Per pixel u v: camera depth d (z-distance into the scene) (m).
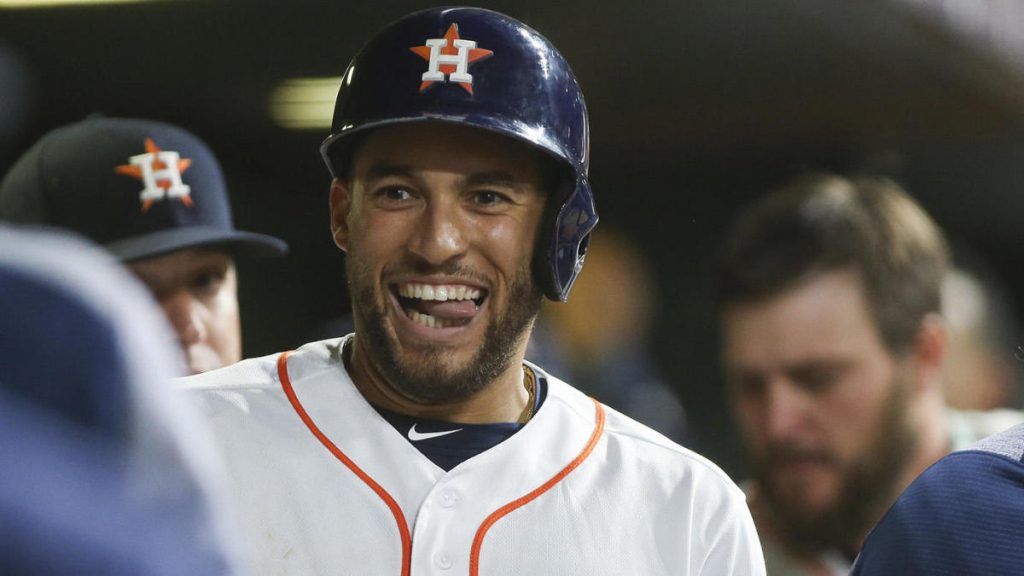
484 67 7.32
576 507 7.43
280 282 29.19
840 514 9.21
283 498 7.17
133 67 23.03
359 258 7.38
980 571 5.91
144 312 3.39
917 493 6.26
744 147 29.12
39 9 21.12
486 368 7.44
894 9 21.73
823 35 22.72
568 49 23.09
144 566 3.10
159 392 3.32
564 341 17.81
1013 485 6.04
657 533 7.50
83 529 3.02
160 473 3.26
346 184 7.77
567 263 7.56
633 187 31.16
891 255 8.72
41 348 3.14
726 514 7.73
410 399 7.54
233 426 7.37
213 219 10.14
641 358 18.33
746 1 20.94
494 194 7.33
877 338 8.83
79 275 3.25
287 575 6.99
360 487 7.26
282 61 23.08
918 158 28.98
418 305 7.38
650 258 30.95
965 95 25.91
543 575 7.17
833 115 26.45
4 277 3.16
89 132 10.05
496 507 7.35
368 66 7.43
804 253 8.73
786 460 9.16
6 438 3.01
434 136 7.21
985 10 24.72
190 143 10.32
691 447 18.70
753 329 8.98
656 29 22.19
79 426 3.15
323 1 20.97
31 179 9.92
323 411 7.51
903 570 6.11
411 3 20.95
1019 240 31.45
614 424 8.09
